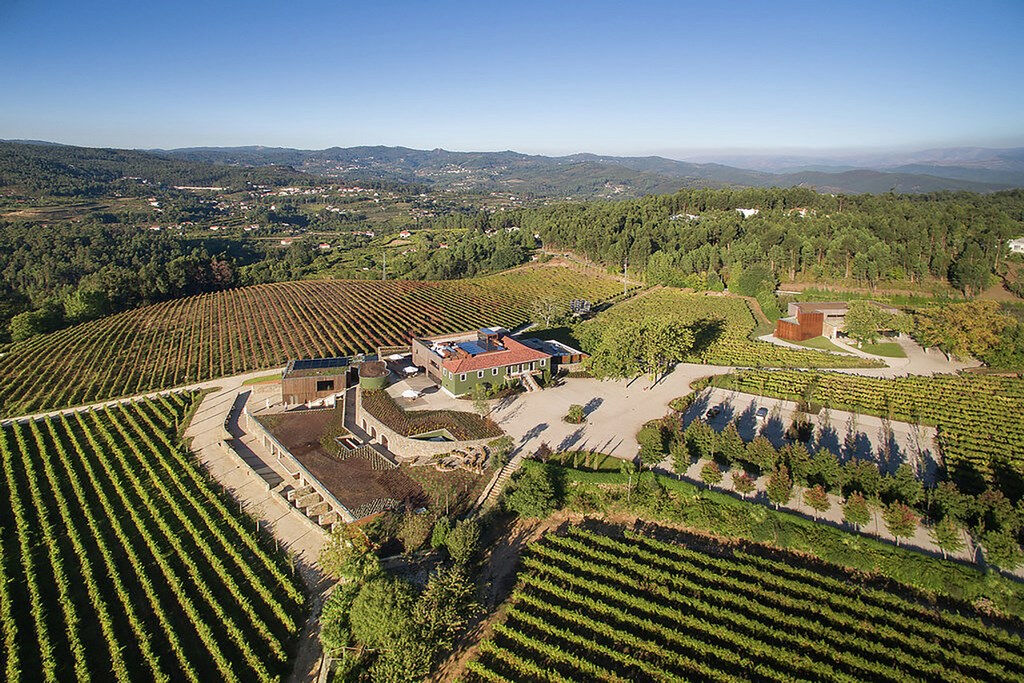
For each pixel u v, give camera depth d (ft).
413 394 234.79
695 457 195.31
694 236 545.85
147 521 171.22
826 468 170.30
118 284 471.21
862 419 229.45
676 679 112.47
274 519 173.58
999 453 198.18
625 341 254.06
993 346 289.53
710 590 132.77
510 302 453.99
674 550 147.95
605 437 209.15
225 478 197.88
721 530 158.10
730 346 325.62
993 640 120.16
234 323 393.70
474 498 174.91
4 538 165.48
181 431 234.58
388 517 160.25
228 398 271.08
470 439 202.28
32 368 311.06
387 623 114.83
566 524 167.12
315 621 135.13
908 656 114.42
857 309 322.96
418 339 274.98
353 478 186.09
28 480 197.06
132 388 285.43
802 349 320.70
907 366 297.33
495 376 244.01
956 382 262.67
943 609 131.75
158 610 134.62
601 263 567.59
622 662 118.11
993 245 459.73
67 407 266.36
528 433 210.79
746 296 455.63
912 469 190.60
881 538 152.87
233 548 155.33
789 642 120.16
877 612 126.00
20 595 142.82
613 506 171.73
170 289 505.25
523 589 139.74
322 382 252.42
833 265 474.08
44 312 399.24
